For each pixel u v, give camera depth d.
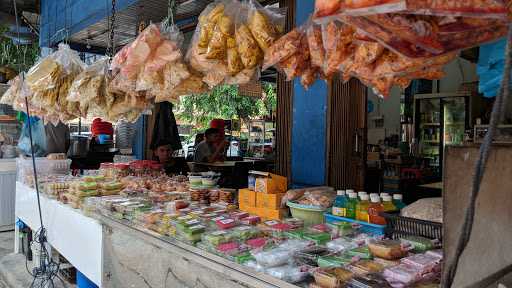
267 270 1.54
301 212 2.18
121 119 3.44
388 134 7.03
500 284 0.98
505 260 1.09
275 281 1.48
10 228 5.75
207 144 5.30
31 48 5.89
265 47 1.97
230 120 9.59
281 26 2.08
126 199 2.74
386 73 1.45
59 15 4.88
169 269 2.06
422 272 1.37
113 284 2.53
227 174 4.48
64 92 3.37
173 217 2.14
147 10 3.65
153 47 2.33
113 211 2.56
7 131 6.07
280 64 1.87
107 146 5.88
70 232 3.07
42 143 5.04
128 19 3.94
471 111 5.73
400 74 1.46
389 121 7.07
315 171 2.97
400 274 1.35
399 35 1.08
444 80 6.42
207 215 2.24
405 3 0.87
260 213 2.34
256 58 2.03
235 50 2.04
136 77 2.57
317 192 2.25
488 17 0.98
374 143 7.12
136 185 3.23
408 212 1.79
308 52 1.80
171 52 2.32
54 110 3.54
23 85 3.46
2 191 5.65
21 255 4.46
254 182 2.46
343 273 1.41
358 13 0.94
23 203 4.27
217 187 3.09
